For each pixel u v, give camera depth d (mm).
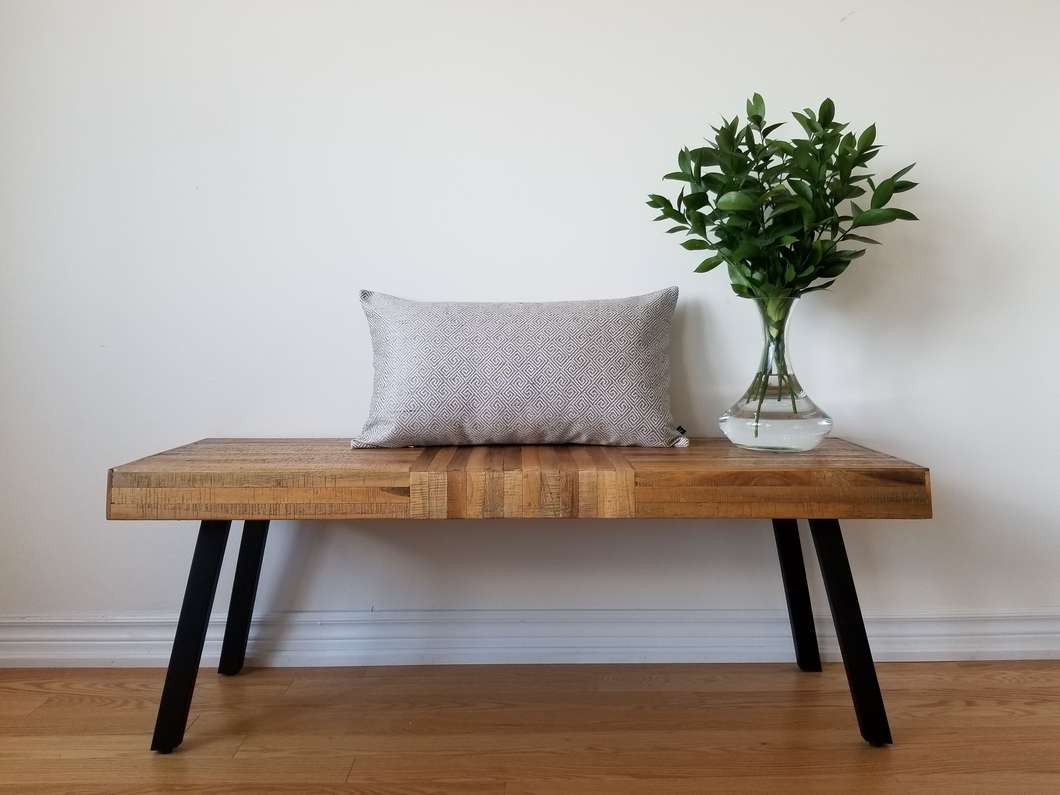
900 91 1849
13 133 1806
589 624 1889
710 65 1848
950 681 1758
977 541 1902
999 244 1870
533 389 1626
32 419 1842
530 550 1886
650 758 1413
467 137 1853
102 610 1867
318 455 1576
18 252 1820
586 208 1866
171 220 1836
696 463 1460
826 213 1569
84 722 1555
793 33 1847
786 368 1595
